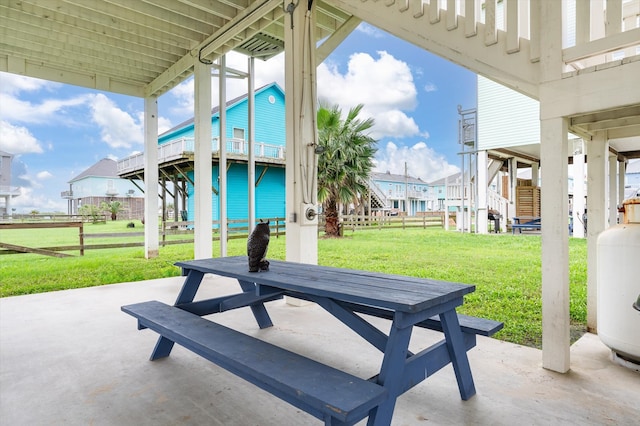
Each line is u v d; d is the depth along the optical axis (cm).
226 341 162
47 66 573
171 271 580
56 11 410
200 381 198
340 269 223
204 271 232
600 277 221
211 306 257
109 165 3431
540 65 207
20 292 438
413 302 133
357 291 154
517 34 216
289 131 361
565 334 203
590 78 189
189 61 538
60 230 1633
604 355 229
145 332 281
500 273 513
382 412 130
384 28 287
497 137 1009
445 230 1412
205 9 414
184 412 166
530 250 745
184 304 247
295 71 351
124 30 463
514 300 374
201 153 516
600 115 212
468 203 1183
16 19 428
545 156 206
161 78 617
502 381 195
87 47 506
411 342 253
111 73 615
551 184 205
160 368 214
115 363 222
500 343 253
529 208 1223
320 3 456
